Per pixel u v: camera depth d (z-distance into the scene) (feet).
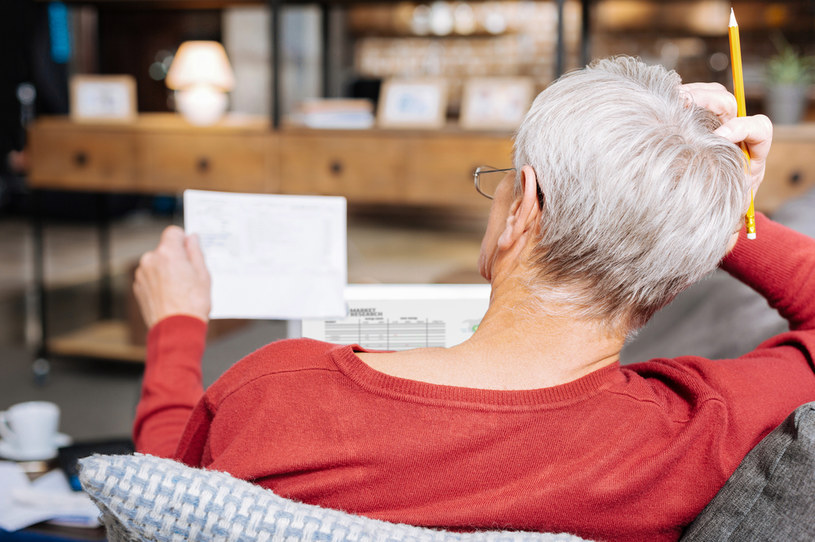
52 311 14.20
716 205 1.88
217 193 2.81
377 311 2.96
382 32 21.30
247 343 6.68
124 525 1.72
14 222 24.85
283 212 2.86
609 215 1.83
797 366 2.26
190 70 10.34
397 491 1.86
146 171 10.52
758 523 1.84
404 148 9.68
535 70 21.31
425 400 1.87
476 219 18.72
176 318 2.59
